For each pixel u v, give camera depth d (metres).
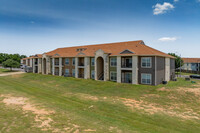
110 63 32.72
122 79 31.34
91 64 37.00
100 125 11.10
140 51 29.06
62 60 44.00
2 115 12.15
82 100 19.25
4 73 53.88
